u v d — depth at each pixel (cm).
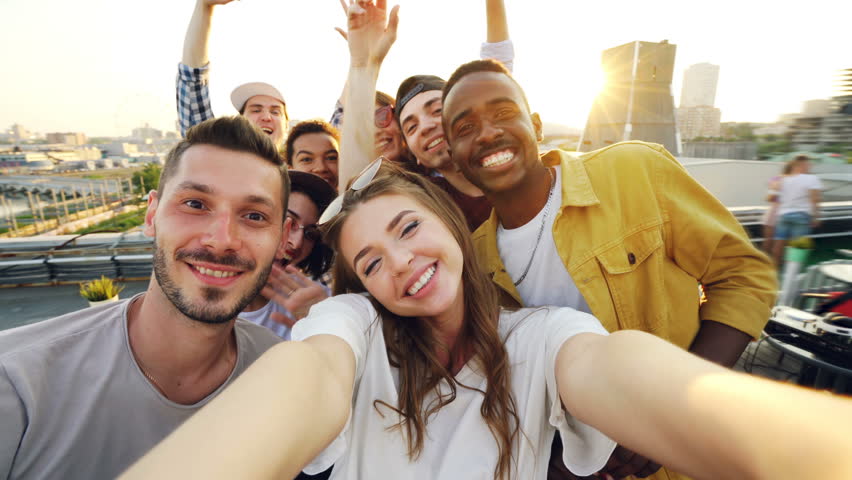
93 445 52
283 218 59
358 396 50
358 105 93
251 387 33
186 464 26
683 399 29
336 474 48
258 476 27
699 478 27
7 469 49
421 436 49
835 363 115
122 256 390
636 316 65
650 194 64
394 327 55
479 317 55
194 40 135
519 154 62
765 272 62
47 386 51
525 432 48
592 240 64
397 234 52
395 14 89
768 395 25
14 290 374
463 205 93
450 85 65
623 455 53
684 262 66
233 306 55
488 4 113
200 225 52
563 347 46
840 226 278
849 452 20
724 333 61
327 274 95
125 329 56
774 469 23
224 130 54
